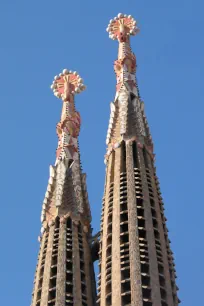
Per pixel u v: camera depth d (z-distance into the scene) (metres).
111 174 109.81
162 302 93.25
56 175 114.31
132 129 114.25
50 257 103.75
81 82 129.50
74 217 108.88
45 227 109.12
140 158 110.56
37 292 101.06
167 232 104.69
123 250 97.69
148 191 106.56
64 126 122.56
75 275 101.25
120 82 122.06
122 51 127.25
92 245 109.25
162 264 97.94
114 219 102.38
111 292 94.31
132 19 131.75
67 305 97.56
